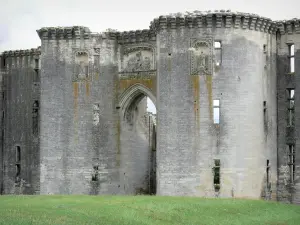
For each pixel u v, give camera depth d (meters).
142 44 62.97
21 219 38.38
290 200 61.25
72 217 40.81
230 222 45.22
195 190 56.72
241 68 57.59
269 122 60.72
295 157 61.06
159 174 58.03
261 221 46.91
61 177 63.09
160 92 58.56
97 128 63.19
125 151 64.38
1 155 75.88
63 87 63.59
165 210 46.91
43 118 64.12
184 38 57.94
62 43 63.97
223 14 57.09
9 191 74.88
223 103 57.06
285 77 62.06
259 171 58.34
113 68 63.97
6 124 75.75
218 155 56.72
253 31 58.66
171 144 57.59
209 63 57.38
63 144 63.25
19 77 75.06
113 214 43.44
